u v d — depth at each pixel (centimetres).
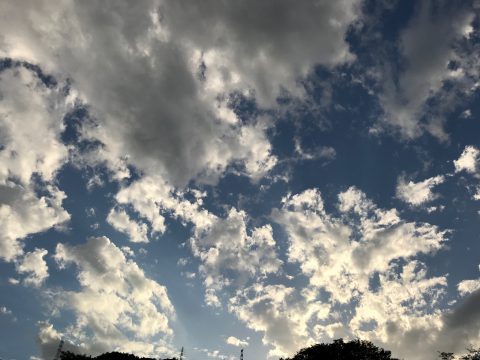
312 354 6688
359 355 6444
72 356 6631
